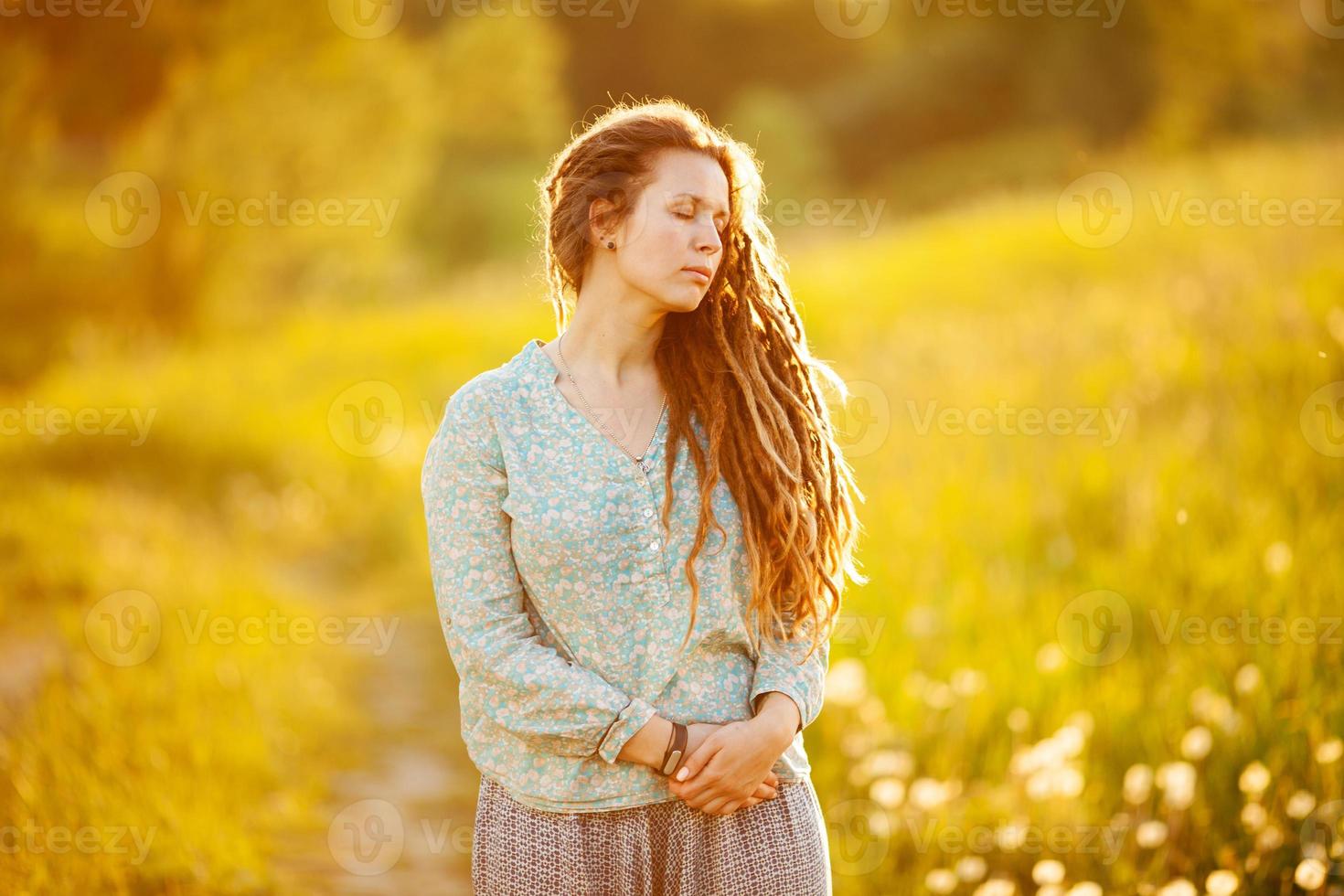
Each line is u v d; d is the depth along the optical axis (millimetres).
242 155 31469
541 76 57656
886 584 8867
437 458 3400
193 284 31859
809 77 78562
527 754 3340
